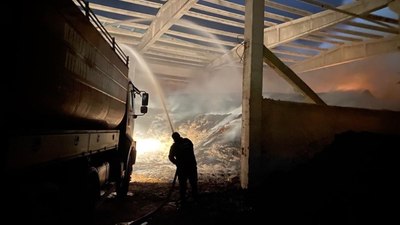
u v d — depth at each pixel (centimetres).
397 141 733
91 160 459
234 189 730
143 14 1272
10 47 205
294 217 488
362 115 897
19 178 242
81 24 345
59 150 294
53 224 288
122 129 649
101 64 437
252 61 750
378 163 623
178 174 622
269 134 750
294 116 791
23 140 222
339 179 600
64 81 297
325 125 833
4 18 201
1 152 198
